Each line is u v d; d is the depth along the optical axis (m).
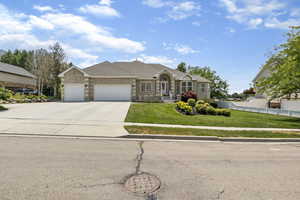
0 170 3.94
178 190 3.36
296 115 14.79
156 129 8.48
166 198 3.08
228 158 5.26
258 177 4.02
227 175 4.08
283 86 13.91
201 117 13.46
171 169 4.32
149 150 5.77
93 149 5.68
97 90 23.73
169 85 26.27
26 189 3.20
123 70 25.33
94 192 3.18
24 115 11.45
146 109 15.46
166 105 18.72
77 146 5.94
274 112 16.95
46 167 4.16
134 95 23.95
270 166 4.71
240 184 3.66
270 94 15.54
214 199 3.10
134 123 10.01
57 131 7.83
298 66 12.49
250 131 8.84
